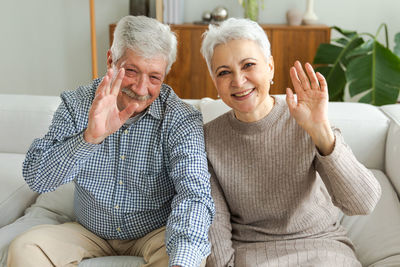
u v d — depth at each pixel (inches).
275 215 58.8
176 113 59.8
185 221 51.3
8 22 167.0
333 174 51.3
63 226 61.8
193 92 149.7
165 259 55.3
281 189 57.8
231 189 59.3
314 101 52.2
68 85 171.2
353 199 51.7
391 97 121.2
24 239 54.9
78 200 63.5
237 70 53.5
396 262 57.5
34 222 68.7
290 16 146.9
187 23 154.4
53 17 164.7
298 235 58.4
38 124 84.4
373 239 63.9
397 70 120.5
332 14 154.9
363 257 62.2
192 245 49.9
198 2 157.5
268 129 56.8
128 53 55.1
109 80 50.2
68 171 54.4
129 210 60.7
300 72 52.9
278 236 58.9
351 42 132.8
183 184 55.0
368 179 51.6
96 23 163.2
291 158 56.7
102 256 62.3
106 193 60.4
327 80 135.2
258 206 58.9
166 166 60.4
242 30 53.1
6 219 71.7
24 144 85.3
